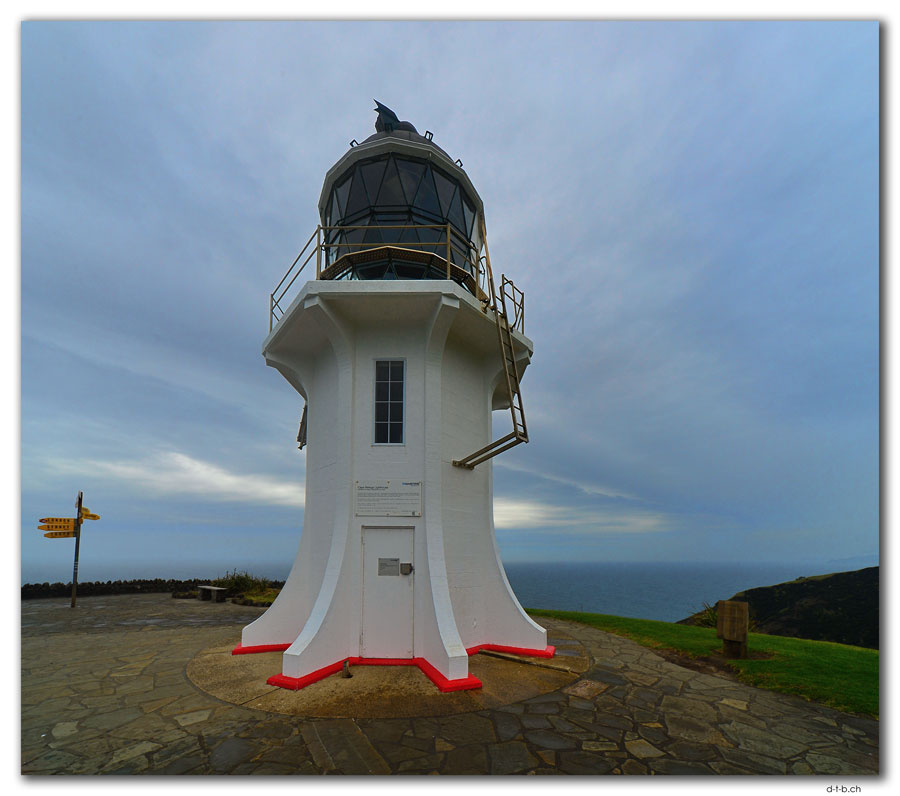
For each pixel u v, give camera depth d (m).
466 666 8.35
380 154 11.42
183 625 14.40
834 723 7.03
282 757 5.74
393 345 10.54
